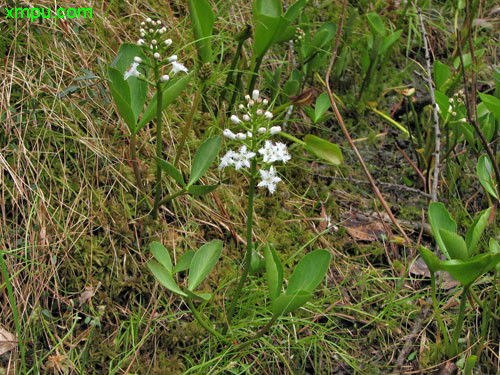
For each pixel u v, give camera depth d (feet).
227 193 1.78
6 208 1.53
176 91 1.48
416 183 2.04
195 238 1.68
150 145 1.76
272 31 1.75
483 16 2.66
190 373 1.43
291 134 2.06
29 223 1.46
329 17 2.44
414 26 2.52
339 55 2.30
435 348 1.52
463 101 1.86
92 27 1.87
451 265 1.29
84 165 1.63
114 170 1.66
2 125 1.59
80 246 1.53
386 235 1.85
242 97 2.00
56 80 1.71
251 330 1.51
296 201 1.90
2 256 1.40
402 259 1.81
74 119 1.68
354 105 2.22
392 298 1.63
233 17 2.20
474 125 1.57
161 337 1.48
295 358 1.50
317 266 1.29
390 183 1.96
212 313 1.53
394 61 2.44
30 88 1.66
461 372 1.50
